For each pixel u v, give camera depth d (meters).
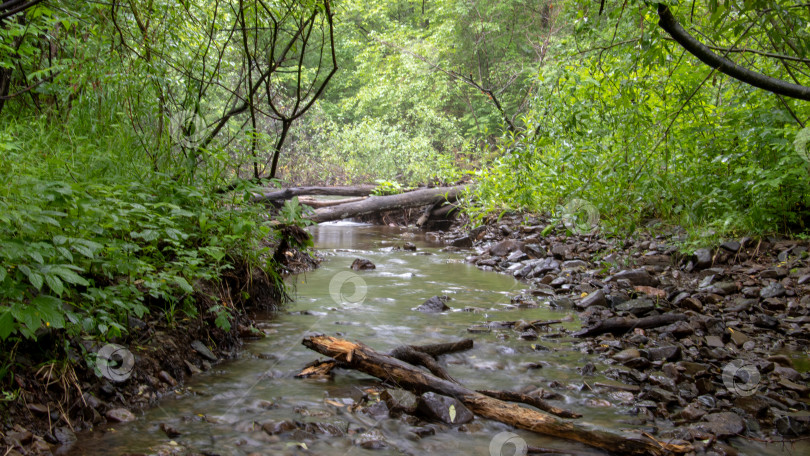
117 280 3.15
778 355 3.54
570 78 5.80
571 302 4.97
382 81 20.41
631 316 4.45
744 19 3.18
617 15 3.53
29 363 2.48
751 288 4.95
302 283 5.61
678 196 6.49
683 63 5.75
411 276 6.25
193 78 4.51
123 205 3.25
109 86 4.21
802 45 3.16
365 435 2.46
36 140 3.70
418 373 2.97
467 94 20.66
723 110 6.18
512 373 3.26
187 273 3.39
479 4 18.86
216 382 3.02
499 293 5.45
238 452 2.27
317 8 4.39
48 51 4.84
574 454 2.33
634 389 3.03
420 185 13.39
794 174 5.66
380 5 20.47
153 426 2.49
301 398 2.83
